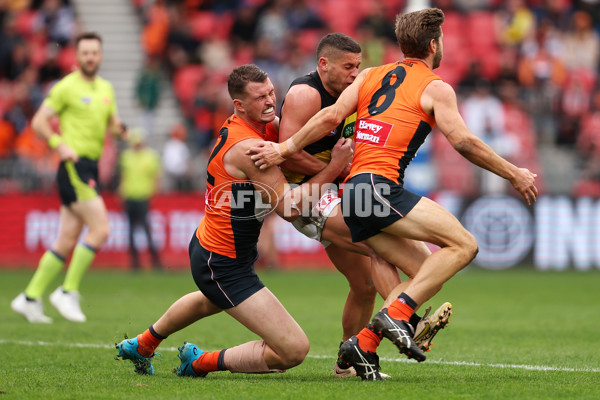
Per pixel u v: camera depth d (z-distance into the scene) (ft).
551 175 207.62
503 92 226.38
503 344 88.17
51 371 68.13
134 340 65.67
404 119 60.85
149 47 253.65
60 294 110.63
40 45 255.50
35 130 109.60
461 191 200.64
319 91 66.18
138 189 195.52
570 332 98.58
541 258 200.23
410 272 61.98
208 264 62.08
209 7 261.85
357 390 57.00
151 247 199.41
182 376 65.26
